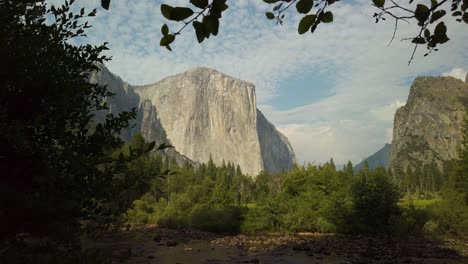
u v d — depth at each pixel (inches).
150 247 845.8
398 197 1101.7
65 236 155.6
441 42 92.7
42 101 153.6
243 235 1143.6
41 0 163.9
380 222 1091.3
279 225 1239.5
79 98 165.5
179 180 2368.4
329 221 1159.0
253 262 668.1
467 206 1034.7
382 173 1154.0
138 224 1581.0
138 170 168.4
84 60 174.9
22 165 144.9
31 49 154.3
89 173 156.6
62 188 152.2
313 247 840.9
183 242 958.4
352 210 1135.6
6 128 130.7
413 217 1075.3
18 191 140.6
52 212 143.4
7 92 148.6
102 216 173.0
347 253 751.1
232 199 1768.0
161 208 1707.7
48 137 154.9
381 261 649.6
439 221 1016.9
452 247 786.8
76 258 163.5
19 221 144.5
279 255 750.5
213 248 851.4
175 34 78.0
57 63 163.0
